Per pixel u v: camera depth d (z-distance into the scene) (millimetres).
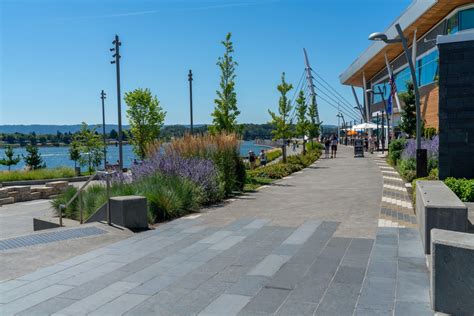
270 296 5422
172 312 5016
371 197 13617
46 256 7469
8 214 16578
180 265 6824
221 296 5469
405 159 20828
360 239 8109
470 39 12914
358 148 38969
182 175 13188
